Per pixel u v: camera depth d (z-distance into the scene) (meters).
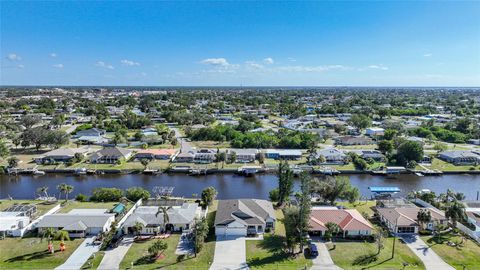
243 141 164.38
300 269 57.34
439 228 71.88
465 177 125.06
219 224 70.31
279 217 81.12
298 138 163.88
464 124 199.50
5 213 75.94
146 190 98.56
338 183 88.12
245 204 80.12
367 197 100.31
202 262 59.38
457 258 62.06
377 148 161.38
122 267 57.41
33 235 69.12
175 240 67.69
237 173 124.31
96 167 126.25
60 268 56.94
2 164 128.75
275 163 133.38
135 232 70.12
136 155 139.12
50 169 123.62
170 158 137.75
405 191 108.31
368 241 68.06
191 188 108.56
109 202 89.50
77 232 68.81
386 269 57.75
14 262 58.62
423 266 59.16
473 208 83.19
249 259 60.53
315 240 68.12
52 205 86.69
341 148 161.00
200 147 159.62
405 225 71.62
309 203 64.00
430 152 153.38
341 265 58.94
